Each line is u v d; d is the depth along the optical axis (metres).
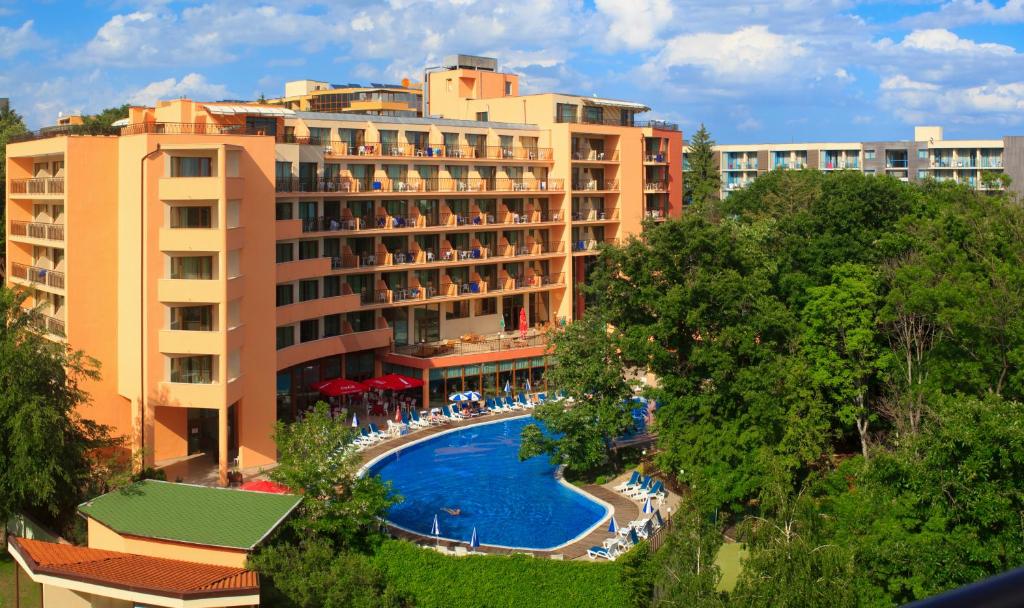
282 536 44.03
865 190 75.56
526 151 102.81
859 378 64.38
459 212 96.94
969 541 37.25
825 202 78.06
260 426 66.69
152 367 62.78
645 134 112.94
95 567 39.06
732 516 56.03
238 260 64.94
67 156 64.56
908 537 38.25
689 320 59.66
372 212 89.50
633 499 60.94
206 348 62.00
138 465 61.56
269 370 67.19
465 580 44.31
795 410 55.94
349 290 85.06
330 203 85.31
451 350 88.75
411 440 73.81
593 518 57.94
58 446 48.62
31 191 74.75
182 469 64.50
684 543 37.78
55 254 74.31
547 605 43.62
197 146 61.47
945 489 38.62
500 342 92.81
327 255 85.19
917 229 70.06
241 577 38.69
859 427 63.56
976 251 64.81
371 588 41.53
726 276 60.66
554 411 64.69
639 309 66.12
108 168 65.62
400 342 93.12
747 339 58.97
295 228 76.75
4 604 43.59
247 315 65.50
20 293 54.31
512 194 98.75
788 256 74.31
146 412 63.44
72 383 58.91
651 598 42.72
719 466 56.16
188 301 62.06
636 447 71.69
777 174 117.81
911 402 57.62
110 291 66.25
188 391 62.25
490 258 97.50
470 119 111.81
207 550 42.09
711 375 59.66
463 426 78.25
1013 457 37.69
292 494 46.28
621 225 109.50
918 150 162.25
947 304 57.38
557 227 105.38
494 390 88.94
